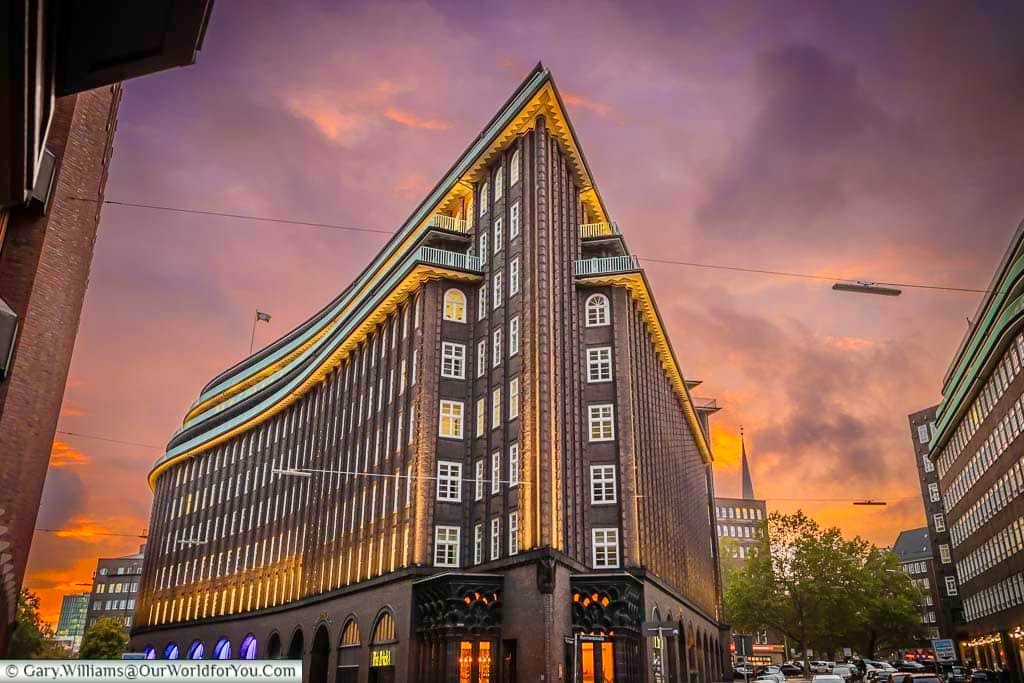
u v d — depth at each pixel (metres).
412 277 48.69
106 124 26.38
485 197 51.94
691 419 75.69
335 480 57.44
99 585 165.62
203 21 7.30
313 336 81.56
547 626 36.19
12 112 7.14
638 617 40.97
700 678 63.56
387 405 50.91
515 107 48.69
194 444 86.69
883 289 25.20
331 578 53.53
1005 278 57.50
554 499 40.09
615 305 48.41
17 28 5.86
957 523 83.94
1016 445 58.19
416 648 39.84
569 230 50.28
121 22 7.17
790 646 133.00
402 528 44.28
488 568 40.78
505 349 44.72
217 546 77.50
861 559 89.75
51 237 22.58
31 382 22.56
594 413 45.97
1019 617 61.47
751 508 171.62
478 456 44.44
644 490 48.88
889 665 74.75
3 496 22.05
